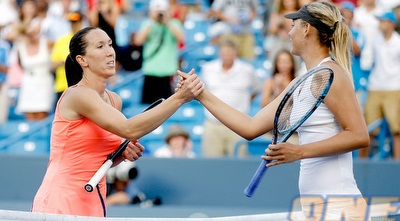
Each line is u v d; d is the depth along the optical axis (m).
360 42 34.66
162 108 16.02
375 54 33.47
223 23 39.25
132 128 15.92
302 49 15.81
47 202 16.25
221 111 16.31
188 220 15.61
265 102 31.88
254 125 16.20
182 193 29.50
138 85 39.75
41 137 36.75
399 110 33.06
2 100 38.47
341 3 37.81
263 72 39.00
